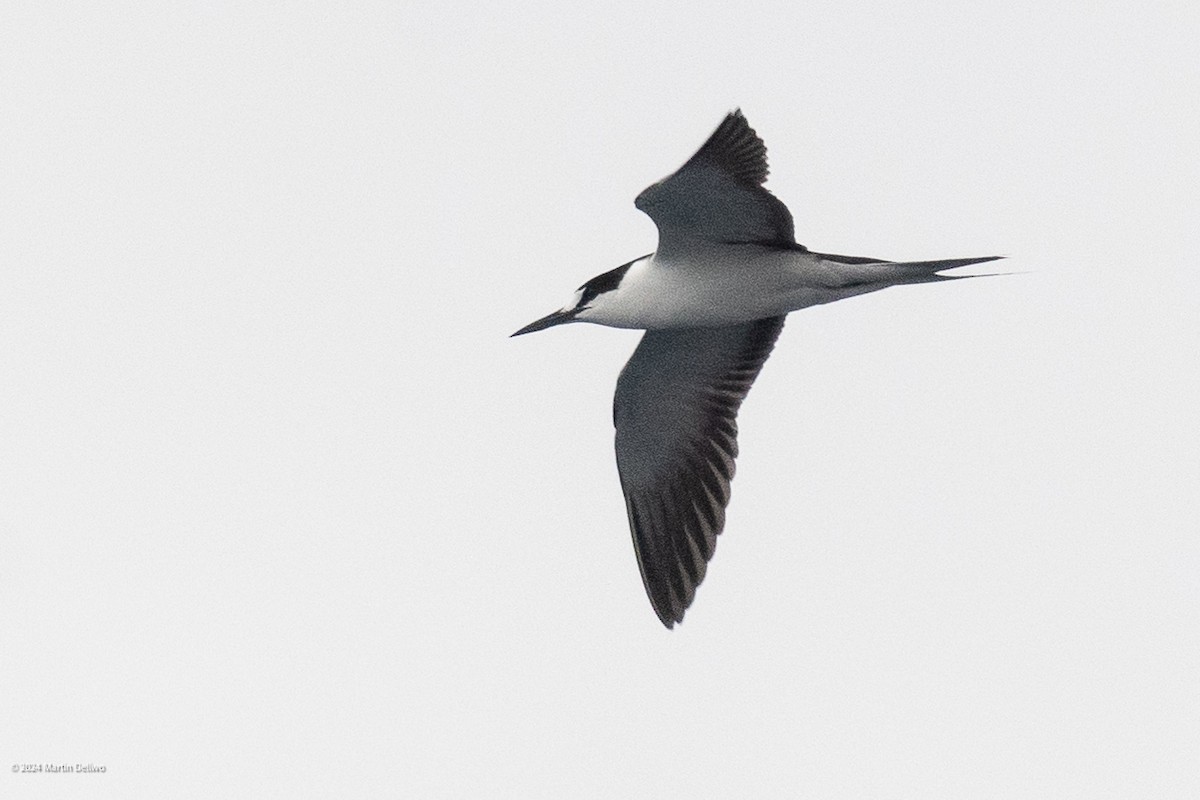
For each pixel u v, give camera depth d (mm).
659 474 17281
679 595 17125
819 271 14750
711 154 13430
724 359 16688
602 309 15422
